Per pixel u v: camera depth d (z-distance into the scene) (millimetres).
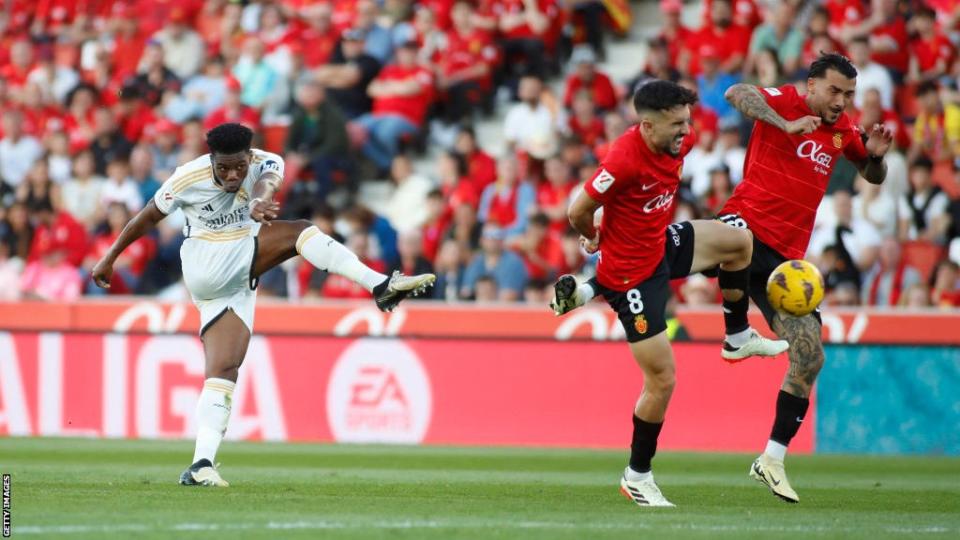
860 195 50500
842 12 56656
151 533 18938
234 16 66875
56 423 50719
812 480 34156
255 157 26797
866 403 44531
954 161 52500
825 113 28062
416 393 47594
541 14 61281
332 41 63562
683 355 45625
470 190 56344
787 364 44688
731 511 24516
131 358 50000
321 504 23922
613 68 62500
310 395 48344
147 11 70312
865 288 49469
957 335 43938
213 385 27078
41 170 61500
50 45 71625
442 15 63188
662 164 24375
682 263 26234
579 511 23766
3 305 51375
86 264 59594
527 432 46562
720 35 56719
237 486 27625
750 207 28750
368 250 54656
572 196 53906
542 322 46656
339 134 59281
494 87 61938
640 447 25359
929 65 55312
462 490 28625
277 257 27391
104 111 63562
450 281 52875
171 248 58250
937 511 25750
